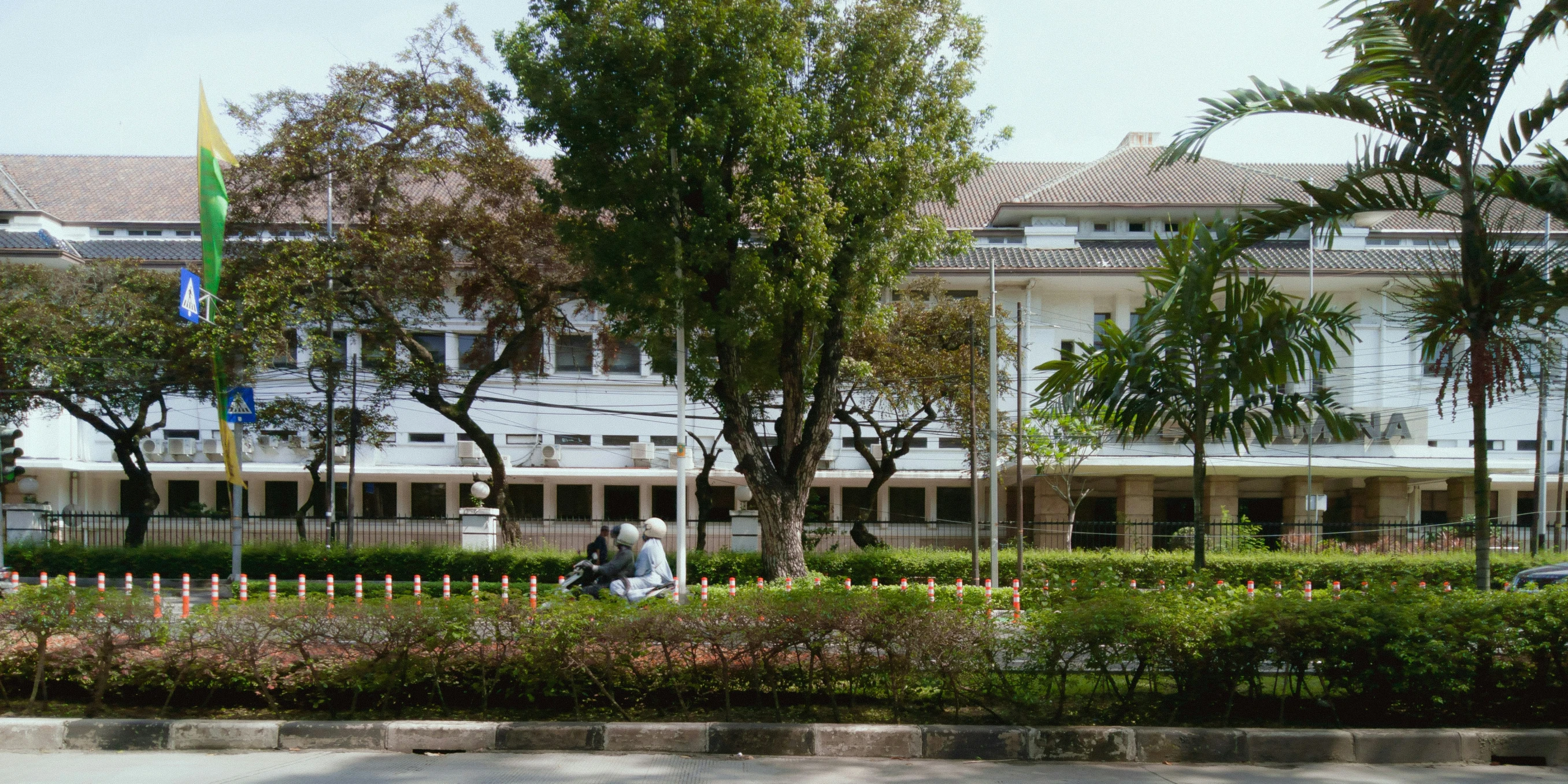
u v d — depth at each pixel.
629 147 14.63
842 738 6.65
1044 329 30.45
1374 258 29.83
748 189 15.02
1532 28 7.72
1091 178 32.81
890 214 15.78
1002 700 7.16
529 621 7.16
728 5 13.96
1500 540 25.36
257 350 19.02
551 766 6.25
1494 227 8.77
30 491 29.94
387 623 7.07
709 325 15.31
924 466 31.97
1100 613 6.93
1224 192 31.03
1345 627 6.77
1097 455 29.28
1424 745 6.63
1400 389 29.80
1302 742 6.61
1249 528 25.02
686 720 7.02
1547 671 7.16
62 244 29.09
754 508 25.56
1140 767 6.46
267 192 20.11
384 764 6.28
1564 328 8.88
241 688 7.35
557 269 21.66
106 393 23.38
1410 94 8.21
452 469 31.59
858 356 23.62
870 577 21.70
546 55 14.82
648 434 32.31
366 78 19.92
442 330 30.95
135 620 7.29
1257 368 9.51
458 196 23.09
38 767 6.21
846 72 15.65
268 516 26.16
